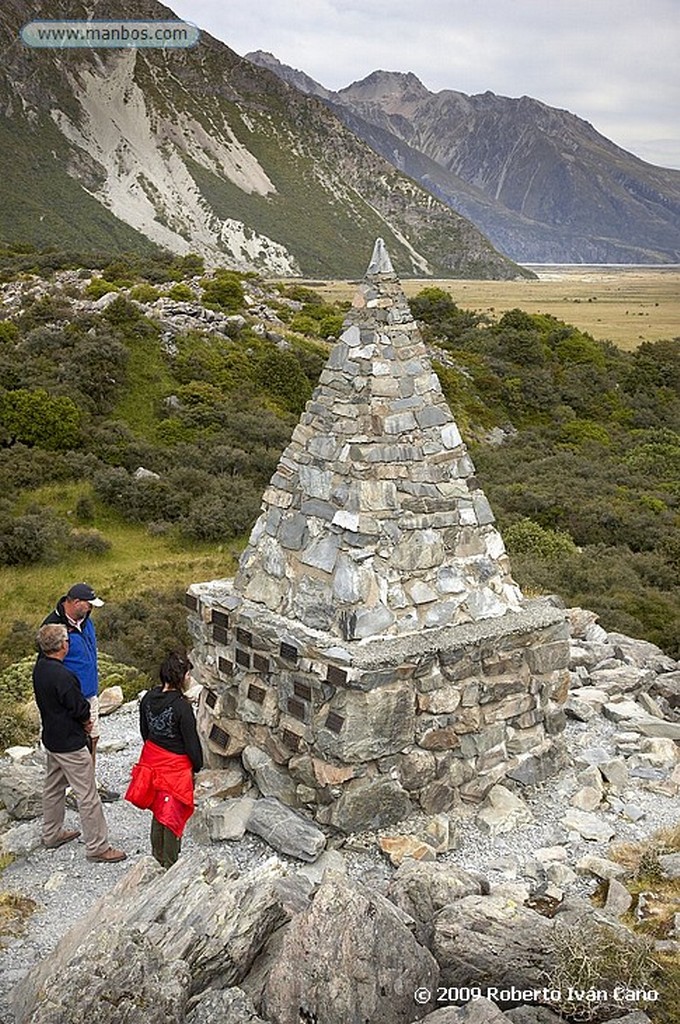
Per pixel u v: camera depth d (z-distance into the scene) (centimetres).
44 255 6300
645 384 5566
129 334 4453
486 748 789
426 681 741
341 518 764
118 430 3819
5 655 2206
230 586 869
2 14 18538
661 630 2319
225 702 829
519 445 4456
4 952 605
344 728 709
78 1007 438
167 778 665
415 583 771
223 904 538
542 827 767
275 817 740
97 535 3145
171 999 454
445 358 5253
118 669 1578
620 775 852
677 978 510
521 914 555
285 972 485
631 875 676
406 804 744
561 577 2591
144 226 15575
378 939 499
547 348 5747
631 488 3812
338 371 809
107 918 535
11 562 2944
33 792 825
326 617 750
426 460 792
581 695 1045
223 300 5256
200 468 3712
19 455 3556
